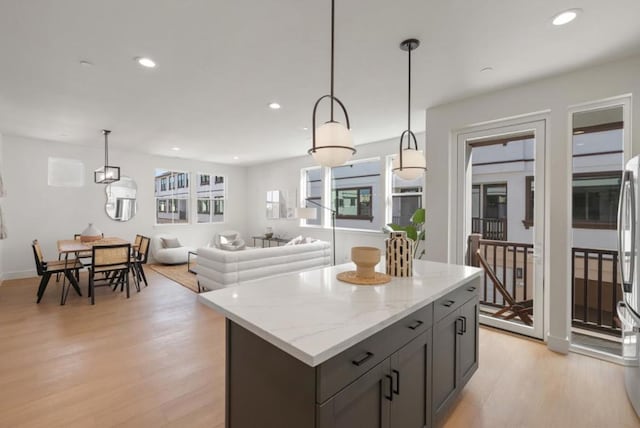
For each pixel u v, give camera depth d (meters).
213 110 3.81
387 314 1.32
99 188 6.24
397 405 1.39
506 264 3.23
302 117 4.09
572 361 2.62
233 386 1.42
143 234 6.89
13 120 4.23
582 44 2.27
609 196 2.71
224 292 1.63
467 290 2.12
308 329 1.15
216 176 8.31
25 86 3.03
